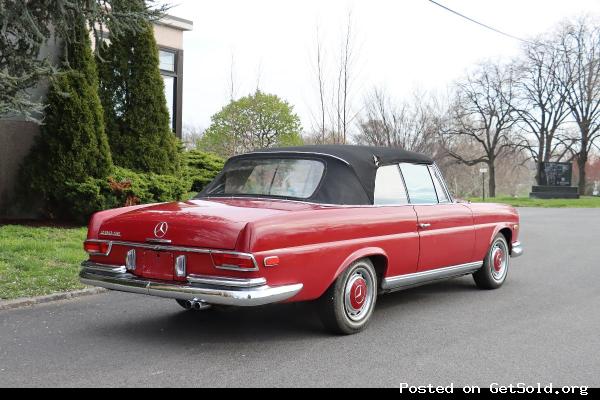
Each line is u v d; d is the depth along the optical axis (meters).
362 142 33.91
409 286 6.35
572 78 52.72
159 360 4.69
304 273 4.95
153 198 12.65
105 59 13.12
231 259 4.59
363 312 5.62
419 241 6.20
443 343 5.26
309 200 5.48
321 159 5.72
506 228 7.92
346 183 5.62
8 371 4.40
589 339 5.42
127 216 5.29
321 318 5.38
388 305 6.88
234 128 23.58
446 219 6.62
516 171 81.94
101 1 11.68
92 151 11.97
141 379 4.24
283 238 4.80
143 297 7.16
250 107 23.45
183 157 16.55
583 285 8.23
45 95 12.06
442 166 55.16
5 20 8.65
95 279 5.30
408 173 6.42
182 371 4.43
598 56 51.84
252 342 5.23
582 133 53.88
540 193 45.44
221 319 6.09
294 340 5.31
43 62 9.36
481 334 5.59
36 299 6.75
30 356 4.77
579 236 15.47
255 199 5.70
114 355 4.81
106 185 11.77
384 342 5.28
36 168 11.86
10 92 8.92
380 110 34.09
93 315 6.23
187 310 6.49
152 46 13.49
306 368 4.53
